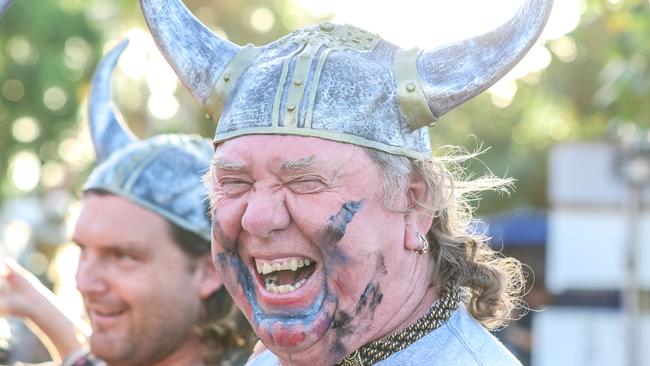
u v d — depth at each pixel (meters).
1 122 22.14
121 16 22.47
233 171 4.55
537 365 13.72
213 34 4.95
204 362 6.62
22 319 8.34
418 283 4.75
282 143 4.47
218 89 4.79
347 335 4.61
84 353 7.41
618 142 13.30
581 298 13.44
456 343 4.73
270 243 4.52
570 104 26.53
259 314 4.65
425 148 4.73
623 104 13.34
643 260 13.33
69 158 22.17
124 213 6.53
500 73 4.53
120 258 6.55
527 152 31.69
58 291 18.03
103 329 6.56
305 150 4.45
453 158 4.95
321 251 4.52
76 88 21.81
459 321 4.84
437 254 4.90
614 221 13.38
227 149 4.57
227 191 4.62
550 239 13.63
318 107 4.48
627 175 13.01
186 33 4.94
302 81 4.52
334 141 4.47
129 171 6.61
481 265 5.04
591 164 13.44
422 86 4.58
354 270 4.52
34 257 18.69
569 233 13.47
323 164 4.45
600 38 13.36
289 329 4.55
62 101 21.89
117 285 6.51
